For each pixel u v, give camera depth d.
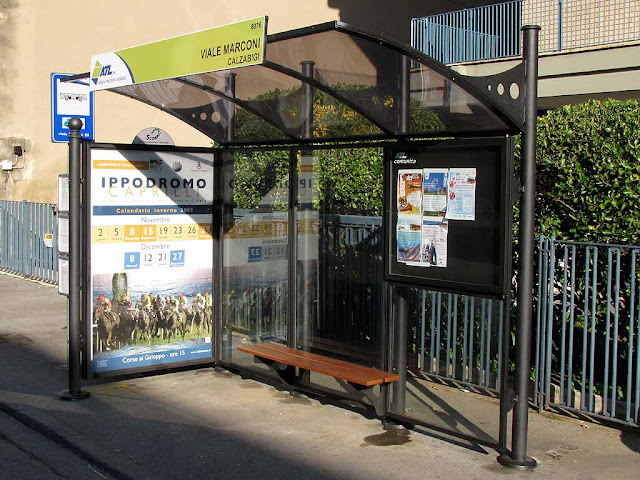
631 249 5.64
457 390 6.19
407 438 5.52
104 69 6.17
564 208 6.30
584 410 5.83
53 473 4.90
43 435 5.65
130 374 7.03
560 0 14.41
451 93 5.00
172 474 4.81
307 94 6.22
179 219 7.04
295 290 6.88
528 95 4.70
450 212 5.21
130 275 6.80
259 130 7.12
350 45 4.96
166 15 17.28
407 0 21.30
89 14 16.56
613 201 5.90
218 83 6.29
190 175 7.07
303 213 6.84
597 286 6.04
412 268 5.48
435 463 5.02
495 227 4.94
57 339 8.82
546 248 5.96
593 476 4.80
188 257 7.11
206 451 5.22
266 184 7.12
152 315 6.95
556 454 5.20
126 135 17.09
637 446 5.37
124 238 6.75
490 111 4.78
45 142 16.52
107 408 6.16
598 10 14.55
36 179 16.47
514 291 6.64
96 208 6.59
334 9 19.73
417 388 6.21
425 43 17.31
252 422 5.86
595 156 6.00
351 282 6.52
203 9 17.72
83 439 5.39
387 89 5.39
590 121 6.10
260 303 7.24
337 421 5.91
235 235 7.27
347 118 6.09
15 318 10.09
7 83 16.06
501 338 4.95
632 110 5.89
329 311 6.70
